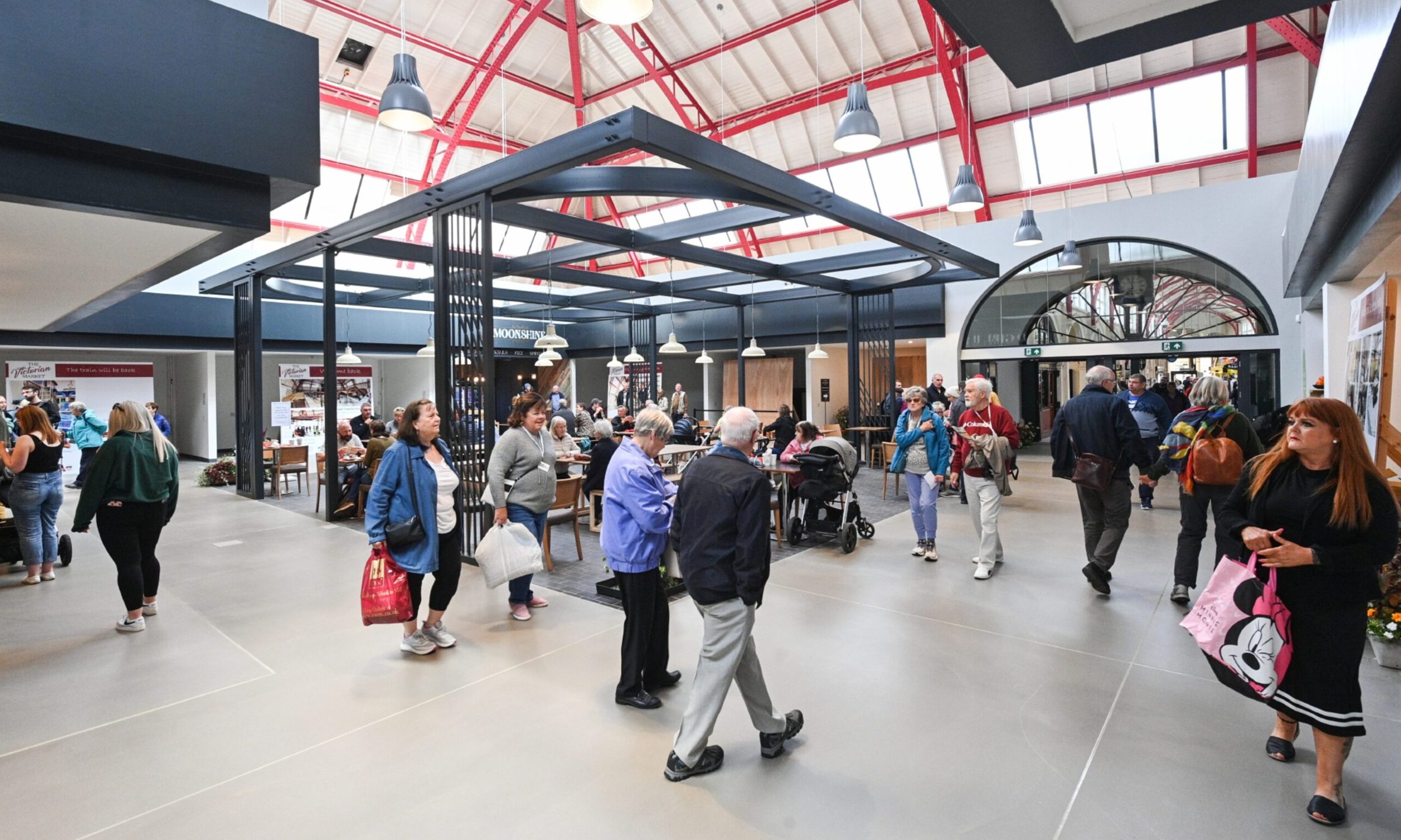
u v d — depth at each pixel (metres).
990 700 3.23
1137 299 12.23
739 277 12.45
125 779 2.63
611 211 22.73
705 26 15.42
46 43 2.82
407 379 20.44
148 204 3.32
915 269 11.96
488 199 5.74
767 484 2.51
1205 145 14.99
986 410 5.38
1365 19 3.24
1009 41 2.44
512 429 4.48
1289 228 8.58
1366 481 2.17
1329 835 2.20
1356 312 4.35
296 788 2.56
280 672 3.64
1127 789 2.49
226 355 17.42
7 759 2.77
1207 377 4.41
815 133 18.05
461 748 2.84
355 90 16.12
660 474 3.24
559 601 4.90
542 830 2.29
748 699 2.68
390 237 19.80
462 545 6.29
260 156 3.45
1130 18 2.34
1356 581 2.22
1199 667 3.57
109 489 4.24
